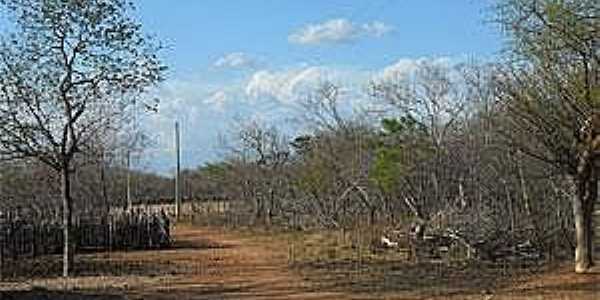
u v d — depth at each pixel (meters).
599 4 19.20
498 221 28.67
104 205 48.06
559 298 19.41
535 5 19.84
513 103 21.47
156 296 21.72
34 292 21.77
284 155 58.31
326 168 44.28
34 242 34.94
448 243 29.12
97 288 23.69
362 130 52.19
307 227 47.28
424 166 37.16
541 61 20.66
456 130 38.66
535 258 27.42
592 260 23.11
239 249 38.22
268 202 56.22
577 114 20.80
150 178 78.06
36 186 42.72
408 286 22.73
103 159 42.97
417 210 36.16
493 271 25.08
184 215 70.25
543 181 30.00
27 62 25.72
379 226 37.81
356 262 29.11
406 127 39.22
